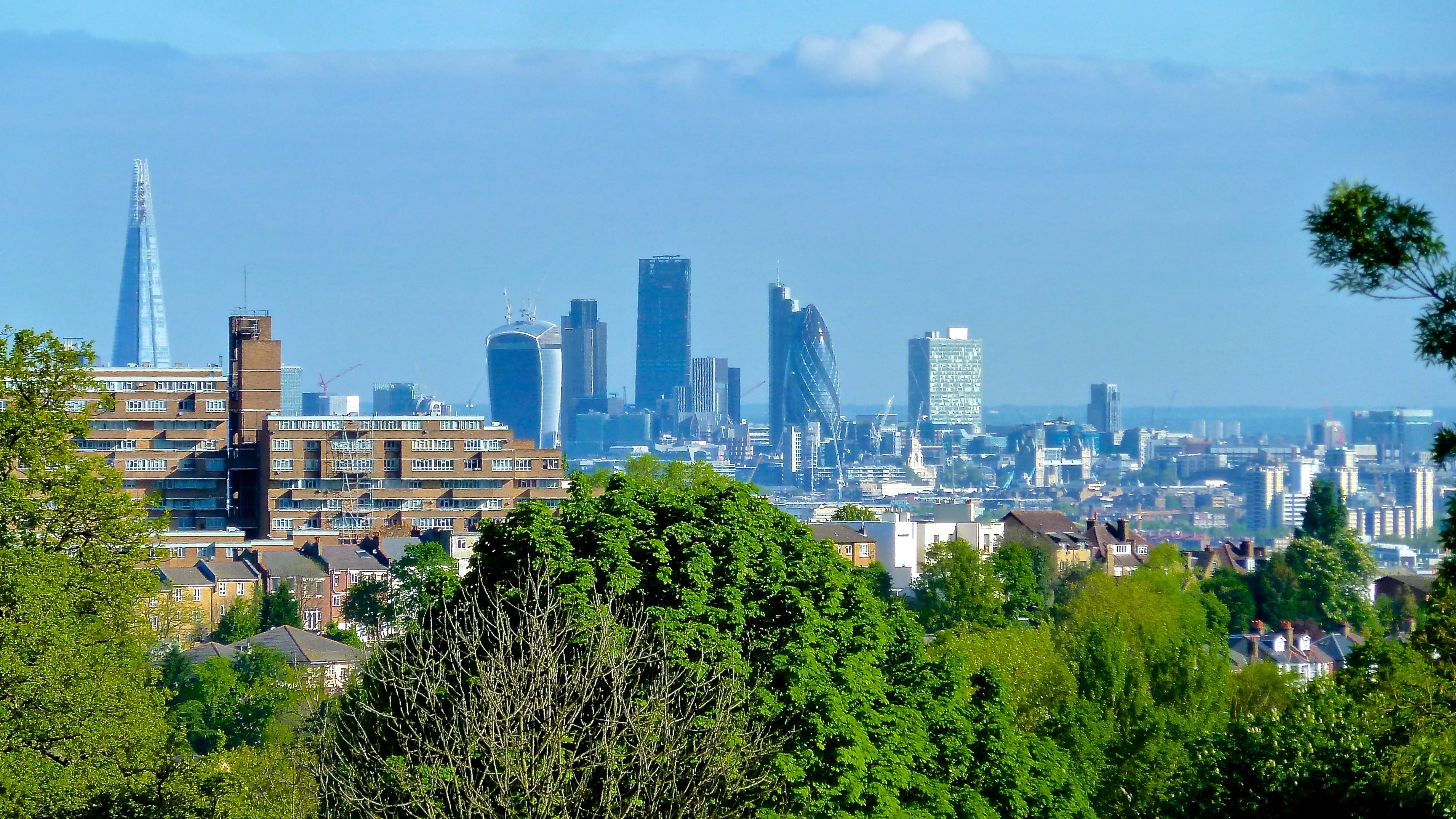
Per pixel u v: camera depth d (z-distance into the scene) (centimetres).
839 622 17088
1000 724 18462
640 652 14712
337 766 14088
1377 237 9812
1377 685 17812
